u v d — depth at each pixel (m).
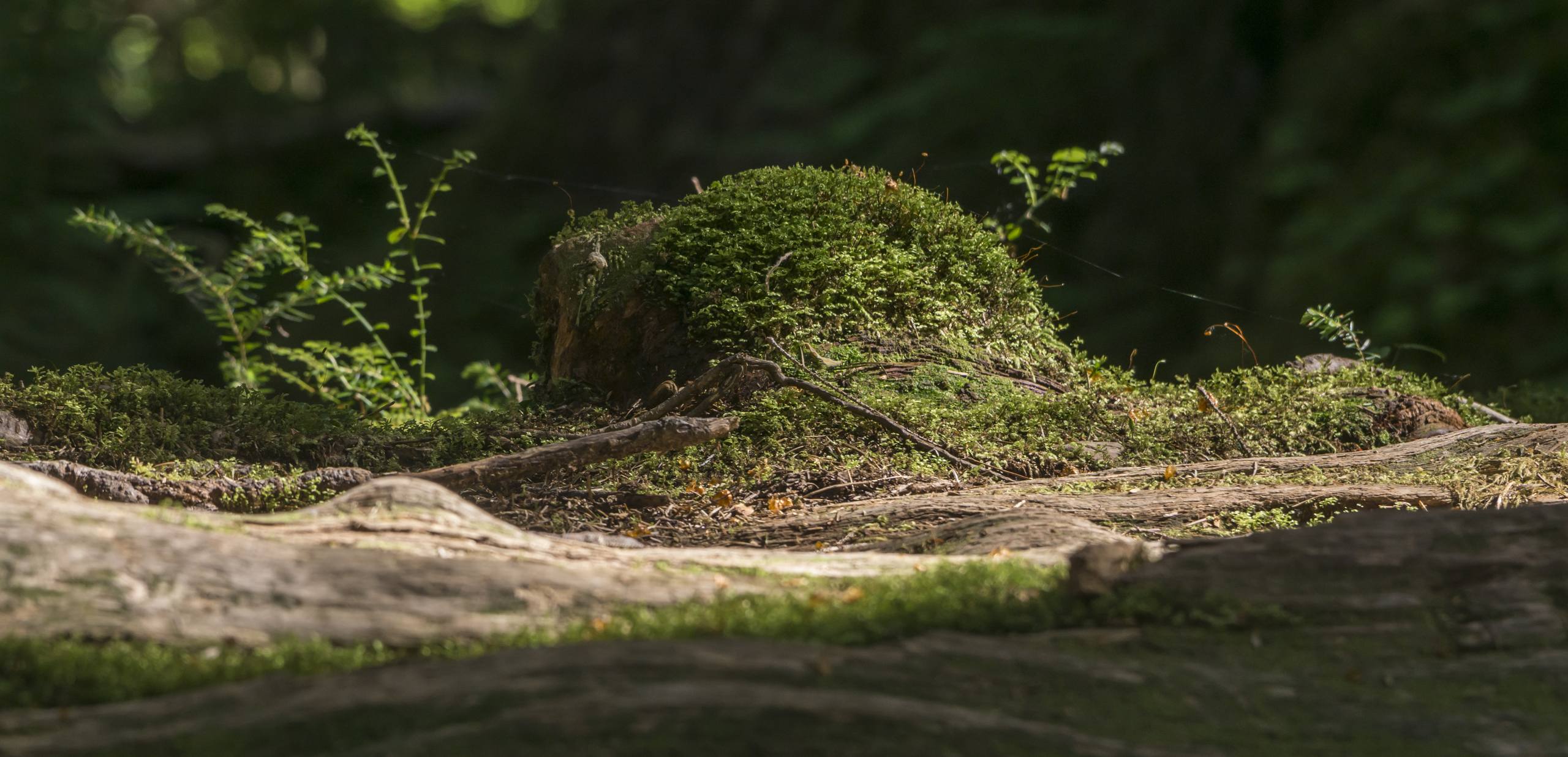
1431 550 3.71
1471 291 16.28
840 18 24.97
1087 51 21.39
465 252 24.55
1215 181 20.34
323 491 6.16
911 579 3.89
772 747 2.68
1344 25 19.47
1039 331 8.79
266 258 11.11
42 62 25.16
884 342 8.19
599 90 26.16
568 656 3.02
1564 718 3.11
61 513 3.46
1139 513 5.79
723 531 6.05
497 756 2.58
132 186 28.41
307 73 39.91
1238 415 7.84
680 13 25.98
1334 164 18.52
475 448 7.36
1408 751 2.98
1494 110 17.19
